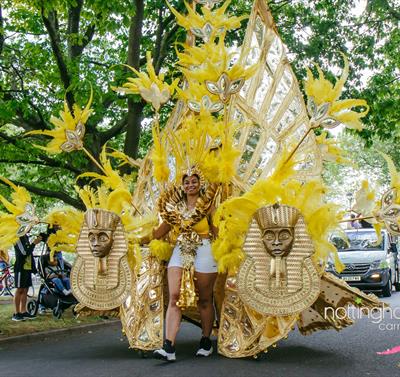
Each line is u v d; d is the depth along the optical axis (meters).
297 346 6.91
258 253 5.51
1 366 6.20
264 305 5.45
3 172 17.45
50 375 5.40
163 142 6.33
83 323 10.60
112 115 16.62
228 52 6.01
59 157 13.98
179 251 5.80
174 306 5.78
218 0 7.05
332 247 5.48
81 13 13.45
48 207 19.69
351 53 16.22
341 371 5.26
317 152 6.45
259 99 6.86
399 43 16.81
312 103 5.58
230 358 5.79
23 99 13.17
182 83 7.31
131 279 5.93
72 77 13.03
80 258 6.02
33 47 14.94
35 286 21.20
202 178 5.89
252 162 6.66
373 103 16.06
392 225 5.70
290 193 5.49
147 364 5.68
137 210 6.49
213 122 6.16
